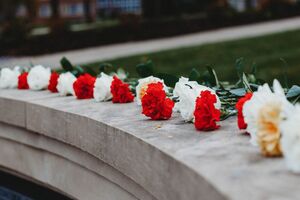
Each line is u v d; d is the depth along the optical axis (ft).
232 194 5.46
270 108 6.55
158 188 7.38
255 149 7.07
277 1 77.41
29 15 121.60
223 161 6.57
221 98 10.68
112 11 131.54
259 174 6.01
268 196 5.36
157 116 9.36
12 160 13.34
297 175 5.91
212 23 68.13
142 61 40.47
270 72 32.53
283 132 5.98
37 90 14.94
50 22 73.77
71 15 147.54
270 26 63.62
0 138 13.69
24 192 13.21
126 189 8.98
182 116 9.09
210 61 39.29
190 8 101.60
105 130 9.17
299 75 30.32
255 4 103.40
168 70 36.81
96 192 10.17
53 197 12.33
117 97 11.71
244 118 7.30
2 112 13.00
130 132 8.39
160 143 7.62
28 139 12.39
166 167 7.08
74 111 10.53
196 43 50.29
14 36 62.03
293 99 9.07
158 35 61.41
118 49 52.49
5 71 15.83
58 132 10.89
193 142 7.64
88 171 10.39
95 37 60.08
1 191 13.51
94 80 12.69
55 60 47.14
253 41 47.06
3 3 114.11
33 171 12.52
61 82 13.29
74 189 10.98
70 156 10.85
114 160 8.90
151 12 85.51
